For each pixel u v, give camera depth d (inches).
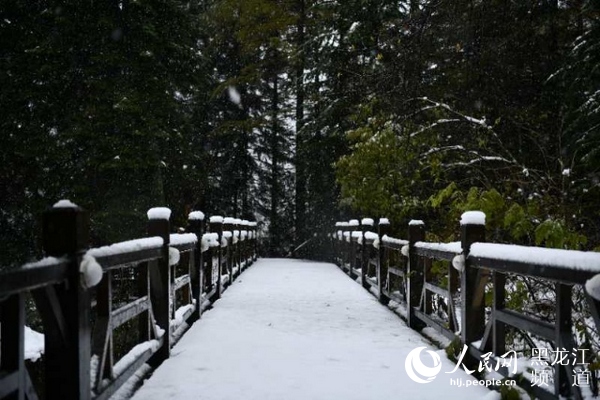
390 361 192.7
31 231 558.3
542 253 121.4
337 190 807.7
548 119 301.0
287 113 995.3
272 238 1064.2
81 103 582.6
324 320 282.7
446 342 212.4
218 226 370.9
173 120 653.9
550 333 123.1
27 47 587.2
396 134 336.8
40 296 98.7
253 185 1119.6
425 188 369.1
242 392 154.5
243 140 1072.8
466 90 321.7
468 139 328.5
